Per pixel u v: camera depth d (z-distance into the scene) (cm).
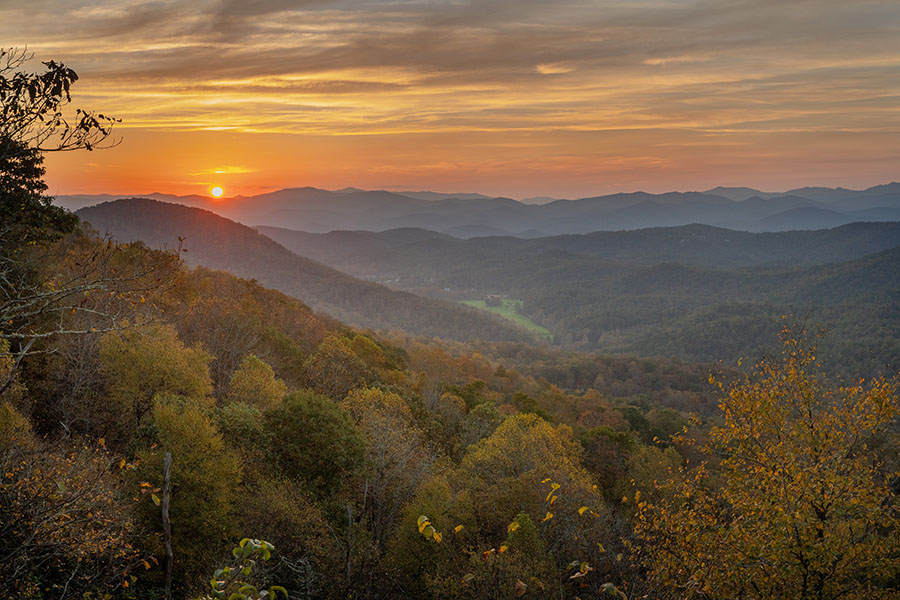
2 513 930
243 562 690
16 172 1190
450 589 1728
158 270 1043
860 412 1193
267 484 2109
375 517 2344
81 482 1138
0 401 1666
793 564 1081
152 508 1823
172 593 1733
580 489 2398
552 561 1712
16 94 895
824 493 1121
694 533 1147
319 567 1747
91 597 1071
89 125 938
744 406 1259
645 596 1002
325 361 4575
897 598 1082
